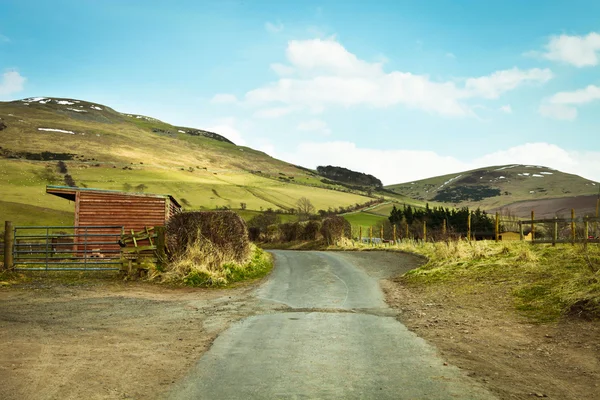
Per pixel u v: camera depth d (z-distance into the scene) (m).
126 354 6.52
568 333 7.29
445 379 5.33
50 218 70.31
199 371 5.72
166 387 5.15
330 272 17.81
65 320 8.88
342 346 6.94
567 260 12.61
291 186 171.25
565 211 122.56
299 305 10.88
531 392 4.91
